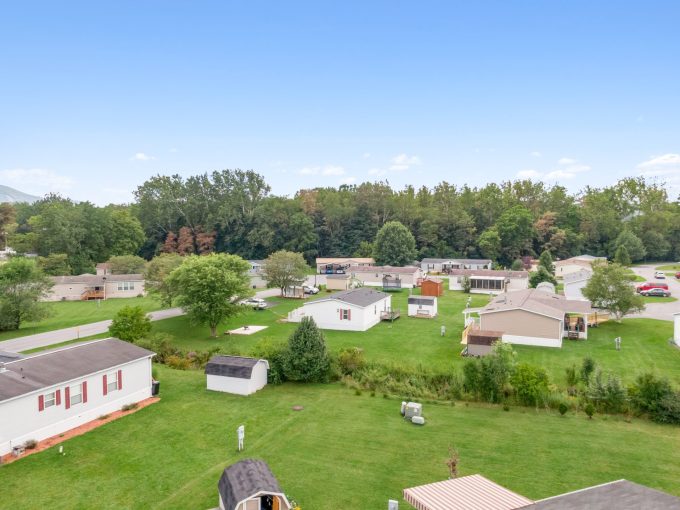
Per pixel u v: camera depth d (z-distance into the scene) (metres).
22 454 22.27
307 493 18.80
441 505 14.12
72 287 73.44
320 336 33.19
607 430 24.62
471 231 122.75
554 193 134.38
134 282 75.81
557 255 122.12
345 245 126.19
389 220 127.06
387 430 24.83
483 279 76.38
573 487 19.02
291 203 126.25
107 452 22.48
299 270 71.06
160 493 18.94
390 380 31.50
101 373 26.92
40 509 17.81
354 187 144.88
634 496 13.75
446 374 31.16
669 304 60.53
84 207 102.75
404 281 82.50
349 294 53.38
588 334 45.94
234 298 50.31
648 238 126.50
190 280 46.16
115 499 18.50
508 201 135.75
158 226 120.62
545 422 25.75
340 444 23.20
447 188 140.00
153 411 27.70
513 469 20.55
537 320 41.88
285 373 32.31
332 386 32.06
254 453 22.34
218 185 123.31
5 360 29.86
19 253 95.25
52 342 43.97
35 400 23.34
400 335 46.78
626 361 36.47
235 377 30.61
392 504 16.59
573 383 29.94
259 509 16.31
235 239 119.88
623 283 48.91
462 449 22.55
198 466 21.12
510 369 28.61
